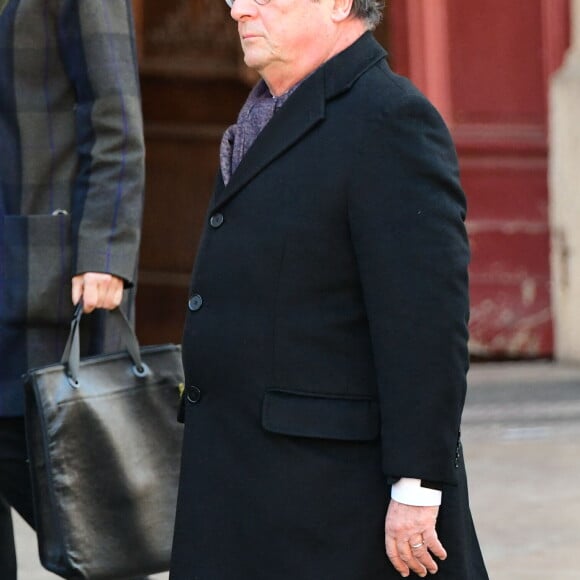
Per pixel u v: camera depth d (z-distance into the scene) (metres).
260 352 8.56
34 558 15.26
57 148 11.40
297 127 8.59
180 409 9.48
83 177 11.35
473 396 22.14
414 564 8.44
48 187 11.41
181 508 8.87
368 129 8.39
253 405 8.60
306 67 8.80
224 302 8.70
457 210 8.34
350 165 8.38
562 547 15.61
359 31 8.85
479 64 23.66
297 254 8.47
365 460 8.54
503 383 22.83
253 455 8.61
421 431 8.19
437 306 8.21
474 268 24.05
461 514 8.73
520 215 23.92
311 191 8.45
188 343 8.90
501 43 23.66
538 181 23.88
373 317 8.29
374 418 8.52
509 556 15.34
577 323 23.88
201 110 24.61
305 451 8.53
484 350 24.09
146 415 11.05
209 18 24.39
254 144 8.71
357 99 8.51
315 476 8.52
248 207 8.66
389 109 8.38
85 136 11.36
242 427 8.65
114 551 10.82
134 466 10.92
